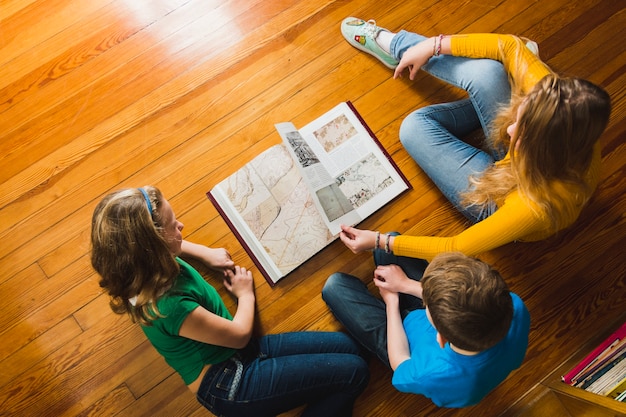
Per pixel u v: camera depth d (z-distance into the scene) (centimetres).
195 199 142
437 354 97
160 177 145
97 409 132
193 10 156
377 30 147
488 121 128
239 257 139
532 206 100
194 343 108
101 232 92
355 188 141
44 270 139
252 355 119
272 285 136
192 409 132
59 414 132
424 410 130
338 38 153
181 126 148
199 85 151
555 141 89
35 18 157
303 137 144
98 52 154
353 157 143
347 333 133
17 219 143
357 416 131
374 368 132
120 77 152
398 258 130
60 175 146
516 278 138
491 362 90
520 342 94
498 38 123
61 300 138
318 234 139
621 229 139
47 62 154
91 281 139
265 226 139
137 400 132
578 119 87
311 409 121
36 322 136
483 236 107
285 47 153
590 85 89
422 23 155
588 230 140
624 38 151
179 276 106
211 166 145
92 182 145
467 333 82
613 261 138
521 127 93
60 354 134
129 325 136
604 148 144
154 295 96
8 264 140
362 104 149
